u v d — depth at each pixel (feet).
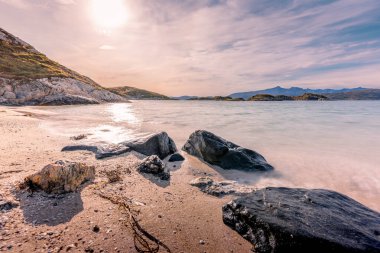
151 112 34.47
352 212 3.97
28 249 3.01
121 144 9.01
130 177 6.08
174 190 5.46
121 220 3.84
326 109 46.34
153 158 6.78
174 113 32.94
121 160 7.61
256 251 3.33
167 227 3.78
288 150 10.88
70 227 3.57
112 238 3.36
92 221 3.76
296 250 3.04
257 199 4.16
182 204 4.69
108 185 5.38
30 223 3.60
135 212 4.17
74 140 10.77
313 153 10.30
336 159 9.30
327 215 3.68
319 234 3.11
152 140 8.98
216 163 8.09
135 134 13.32
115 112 31.78
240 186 5.87
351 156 9.78
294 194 4.48
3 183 5.02
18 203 4.16
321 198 4.36
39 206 4.12
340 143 12.53
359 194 5.94
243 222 3.74
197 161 8.48
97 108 40.19
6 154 7.50
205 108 50.08
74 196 4.61
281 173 7.59
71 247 3.11
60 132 13.12
